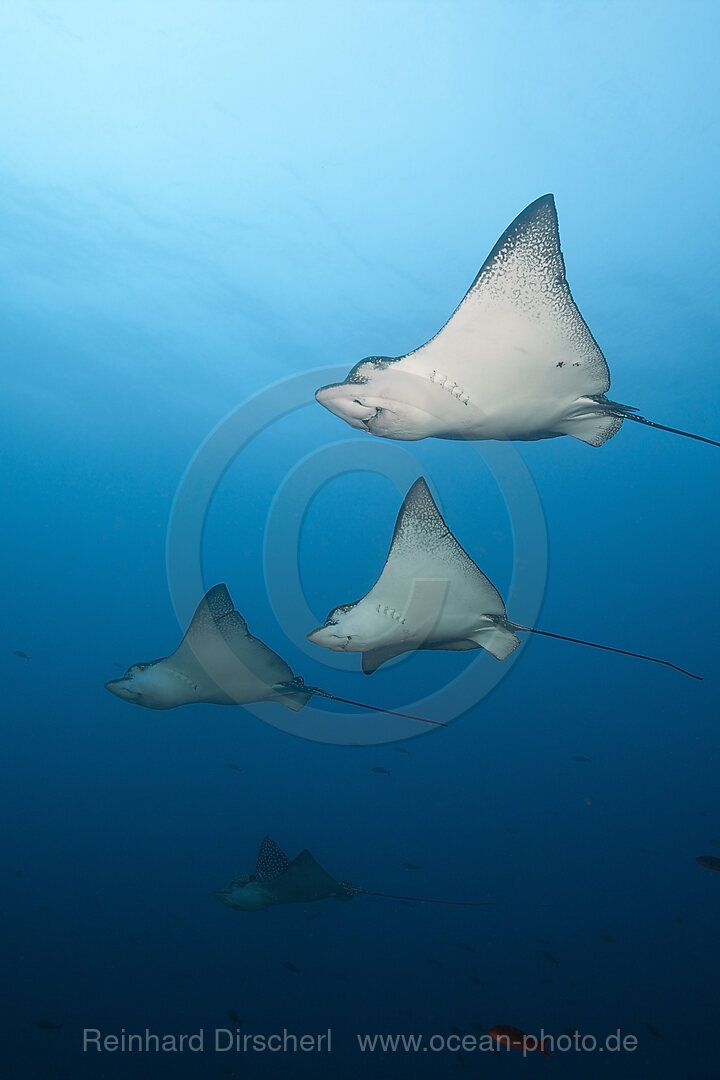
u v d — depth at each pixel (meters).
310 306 10.46
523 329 3.41
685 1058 10.54
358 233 9.09
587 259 8.80
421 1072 10.07
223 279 10.11
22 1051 10.35
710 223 8.21
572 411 3.79
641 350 10.26
